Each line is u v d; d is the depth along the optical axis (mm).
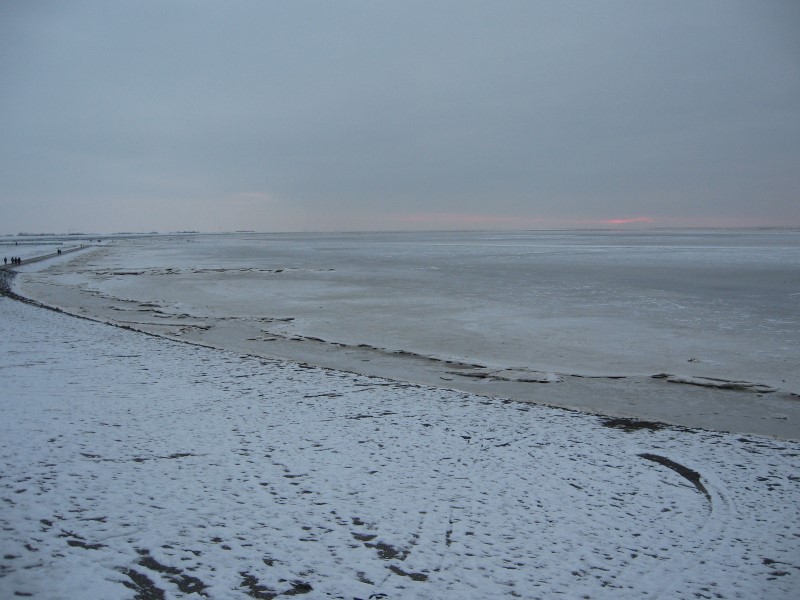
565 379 12141
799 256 50562
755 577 4918
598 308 21562
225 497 6113
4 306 21422
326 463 7117
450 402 9961
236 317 20359
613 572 4949
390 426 8586
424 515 5863
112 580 4582
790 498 6395
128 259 57500
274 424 8578
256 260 54938
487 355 14320
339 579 4746
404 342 15930
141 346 14383
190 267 45000
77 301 24953
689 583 4816
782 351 14430
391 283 31516
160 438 7836
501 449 7723
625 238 137750
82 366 12055
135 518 5586
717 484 6727
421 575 4840
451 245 96125
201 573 4750
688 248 70812
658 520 5867
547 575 4887
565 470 7062
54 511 5645
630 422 9164
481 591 4648
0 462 6777
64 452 7188
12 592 4332
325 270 41312
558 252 64688
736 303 22406
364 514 5844
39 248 87000
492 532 5555
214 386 10727
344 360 13844
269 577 4734
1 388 10102
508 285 29812
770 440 8336
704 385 11648
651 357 13992
